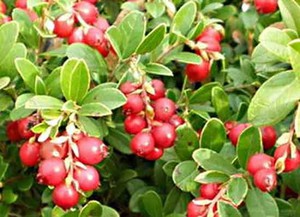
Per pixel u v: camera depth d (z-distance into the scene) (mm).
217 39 309
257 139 264
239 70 323
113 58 292
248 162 258
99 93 259
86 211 264
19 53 266
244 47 359
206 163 266
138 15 280
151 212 293
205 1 345
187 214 264
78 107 256
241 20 365
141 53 279
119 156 327
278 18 337
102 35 283
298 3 279
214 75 329
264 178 245
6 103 274
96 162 248
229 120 297
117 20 328
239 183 257
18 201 312
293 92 247
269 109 248
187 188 271
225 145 286
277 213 260
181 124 283
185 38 293
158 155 273
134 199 306
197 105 304
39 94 263
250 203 261
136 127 266
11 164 306
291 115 295
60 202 246
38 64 303
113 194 316
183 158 282
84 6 284
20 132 269
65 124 268
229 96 319
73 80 255
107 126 292
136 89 266
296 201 287
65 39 303
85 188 247
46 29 283
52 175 243
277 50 252
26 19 297
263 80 311
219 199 253
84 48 279
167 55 298
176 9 344
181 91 327
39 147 260
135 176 311
